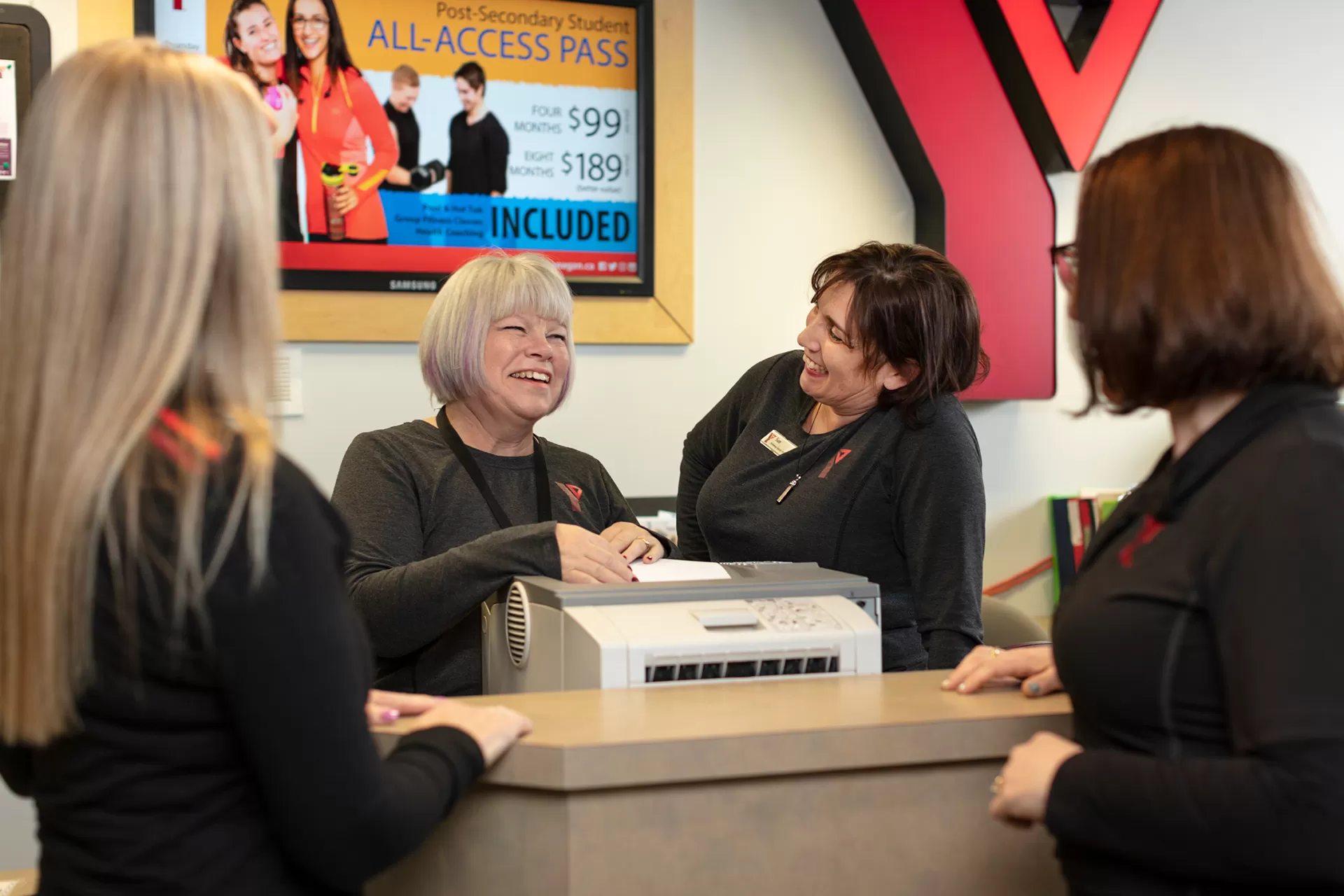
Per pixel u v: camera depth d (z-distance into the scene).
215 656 0.81
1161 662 0.91
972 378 1.88
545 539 1.54
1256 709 0.83
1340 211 3.58
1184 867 0.87
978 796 1.18
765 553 1.96
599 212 2.94
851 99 3.16
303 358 2.73
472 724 1.05
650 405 3.01
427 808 0.93
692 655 1.30
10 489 0.82
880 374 1.85
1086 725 1.02
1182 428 1.00
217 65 0.89
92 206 0.82
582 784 1.03
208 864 0.85
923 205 3.17
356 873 0.87
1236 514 0.88
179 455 0.82
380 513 1.78
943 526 1.80
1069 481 3.39
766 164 3.09
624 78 2.95
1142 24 3.09
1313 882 0.82
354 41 2.72
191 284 0.83
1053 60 3.00
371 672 0.94
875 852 1.14
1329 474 0.85
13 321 0.83
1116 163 0.98
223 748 0.85
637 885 1.07
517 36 2.85
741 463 2.04
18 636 0.82
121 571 0.81
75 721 0.83
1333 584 0.82
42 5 2.52
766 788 1.10
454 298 1.85
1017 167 3.10
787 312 3.13
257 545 0.81
